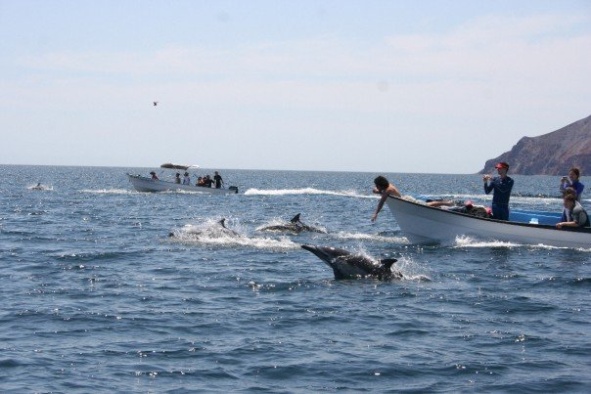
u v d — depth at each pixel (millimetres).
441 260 21344
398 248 24188
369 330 12844
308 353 11414
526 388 9844
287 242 25688
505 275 18750
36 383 9898
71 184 97062
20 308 14281
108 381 10047
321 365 10812
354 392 9719
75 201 54438
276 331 12750
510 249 23812
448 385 9984
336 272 17859
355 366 10766
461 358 11172
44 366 10609
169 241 25938
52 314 13781
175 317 13695
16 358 10945
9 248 23969
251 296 15781
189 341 12062
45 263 20438
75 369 10508
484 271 19344
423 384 10023
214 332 12648
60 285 16922
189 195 65500
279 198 65000
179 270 19312
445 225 24656
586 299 15734
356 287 16812
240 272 18984
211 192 67938
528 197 90000
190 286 16953
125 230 31078
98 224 34156
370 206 54562
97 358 11062
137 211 44031
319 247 18203
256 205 52938
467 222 24516
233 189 69750
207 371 10516
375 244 25500
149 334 12469
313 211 47469
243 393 9656
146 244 25234
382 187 22391
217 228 27516
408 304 14977
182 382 10062
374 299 15461
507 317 13914
